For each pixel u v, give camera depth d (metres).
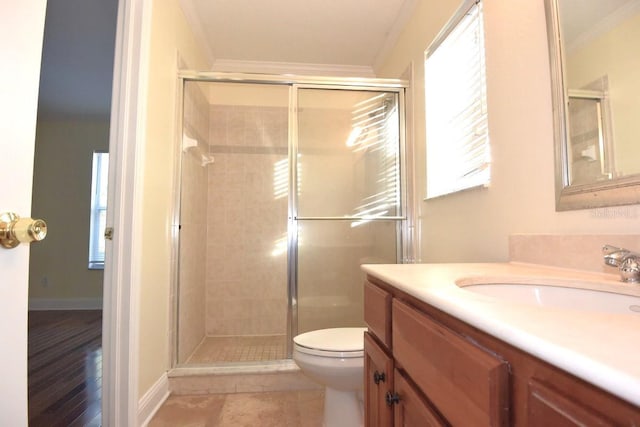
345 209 2.38
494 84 1.34
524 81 1.17
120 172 1.54
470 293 0.61
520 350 0.41
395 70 2.56
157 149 1.79
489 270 0.96
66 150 4.24
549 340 0.36
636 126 0.78
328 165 2.38
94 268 4.17
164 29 1.88
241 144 2.98
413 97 2.20
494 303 0.53
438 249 1.83
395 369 0.85
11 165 0.53
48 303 4.11
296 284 2.32
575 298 0.78
